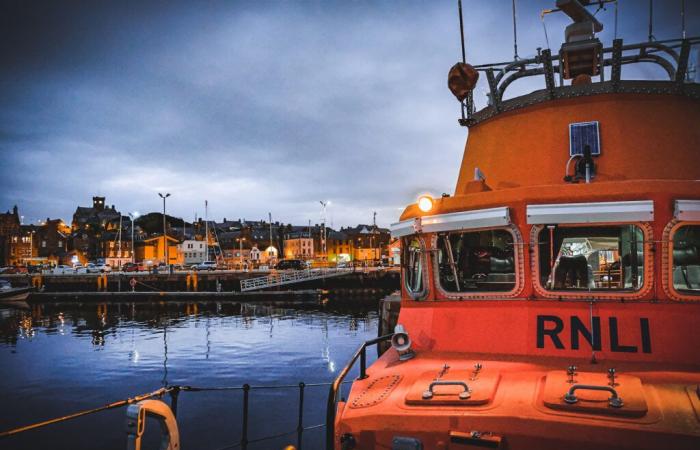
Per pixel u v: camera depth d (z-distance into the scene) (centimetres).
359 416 341
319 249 14175
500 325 426
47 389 2089
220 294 5556
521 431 300
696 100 498
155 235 11388
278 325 3781
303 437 1439
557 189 412
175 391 466
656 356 373
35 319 4259
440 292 464
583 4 581
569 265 427
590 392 317
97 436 1516
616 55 487
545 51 517
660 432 273
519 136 526
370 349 2855
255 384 2109
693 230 400
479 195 441
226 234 13662
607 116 491
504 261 464
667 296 386
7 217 12419
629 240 411
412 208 487
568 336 399
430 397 335
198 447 1395
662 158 473
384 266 8112
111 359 2634
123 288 6241
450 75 545
